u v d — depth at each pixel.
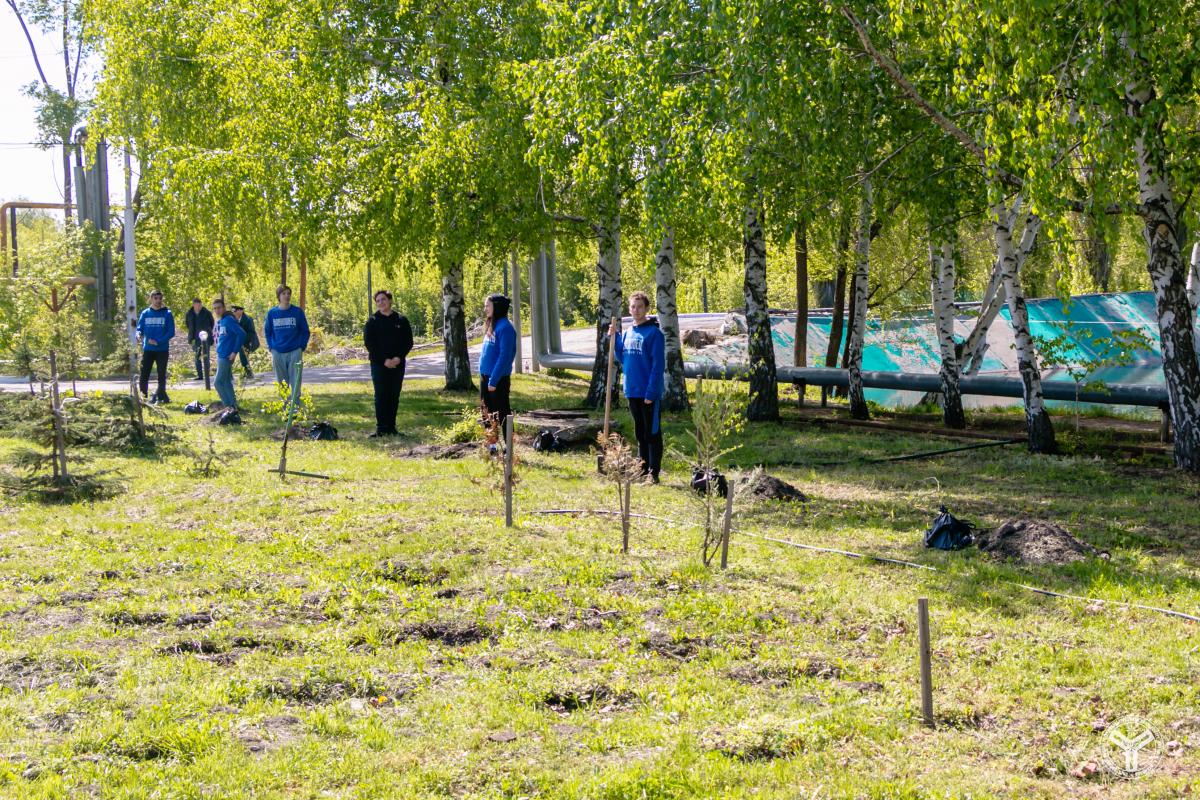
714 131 12.66
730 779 4.52
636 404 11.80
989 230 18.95
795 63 11.75
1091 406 20.55
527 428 14.59
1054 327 22.05
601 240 19.75
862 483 12.18
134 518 9.38
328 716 5.11
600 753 4.79
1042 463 13.52
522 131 17.81
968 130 13.21
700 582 7.50
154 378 25.59
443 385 24.94
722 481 10.19
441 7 19.03
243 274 29.06
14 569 7.43
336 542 8.53
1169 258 12.64
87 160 25.83
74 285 30.89
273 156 19.05
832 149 13.32
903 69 13.24
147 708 5.04
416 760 4.64
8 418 10.59
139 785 4.29
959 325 24.44
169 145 22.22
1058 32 10.72
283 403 13.50
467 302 61.03
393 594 7.06
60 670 5.56
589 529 9.13
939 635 6.48
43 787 4.21
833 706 5.37
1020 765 4.77
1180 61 10.82
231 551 8.14
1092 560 8.23
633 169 15.32
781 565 8.05
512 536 8.73
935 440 15.86
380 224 19.08
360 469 12.09
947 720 5.28
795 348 24.16
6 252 31.34
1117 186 10.82
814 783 4.48
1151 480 12.24
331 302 72.62
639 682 5.64
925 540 8.93
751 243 18.05
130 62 21.97
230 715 5.05
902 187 14.76
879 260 22.12
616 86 13.63
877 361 24.52
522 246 20.73
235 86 19.61
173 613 6.52
